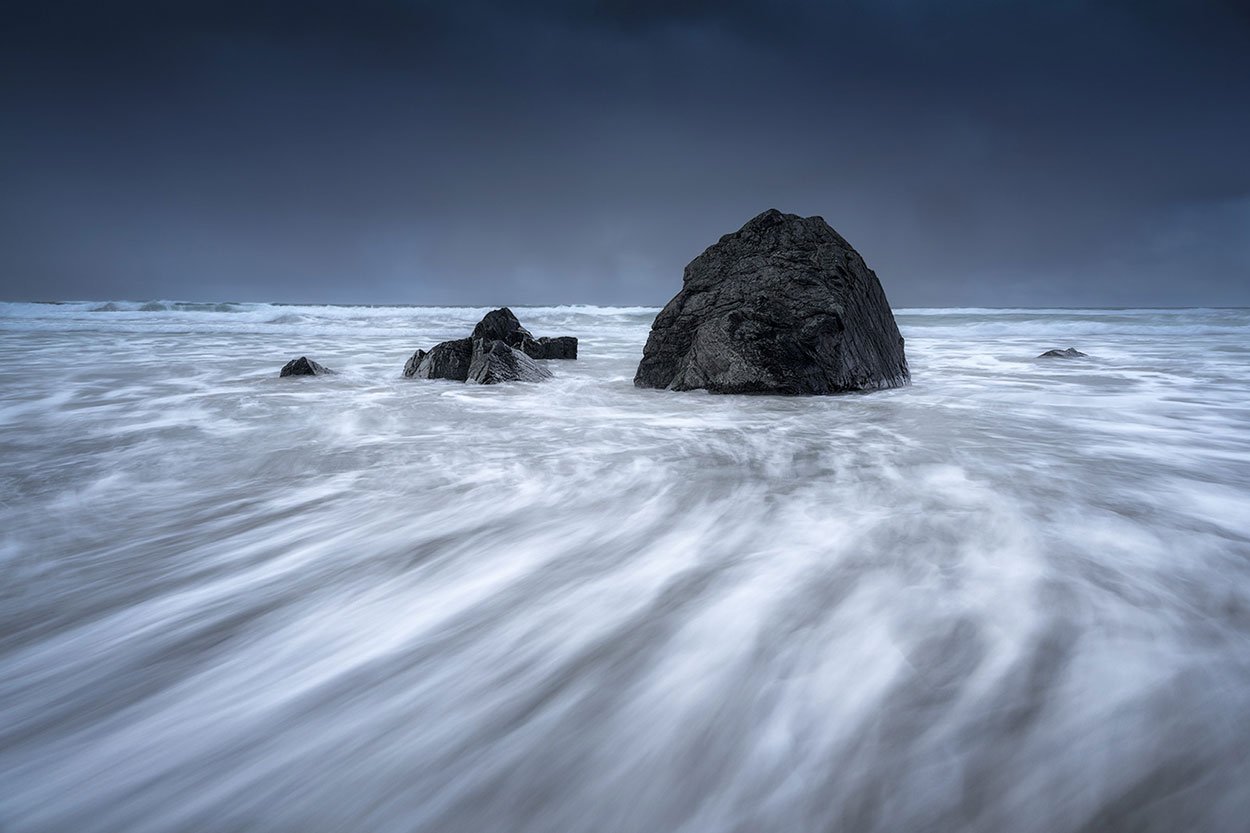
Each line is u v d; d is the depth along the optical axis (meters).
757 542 3.04
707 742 1.65
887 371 9.16
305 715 1.84
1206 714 1.64
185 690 1.98
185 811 1.50
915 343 19.33
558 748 1.66
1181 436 5.57
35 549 3.19
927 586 2.46
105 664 2.14
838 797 1.45
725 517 3.43
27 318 31.03
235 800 1.53
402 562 2.95
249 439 5.73
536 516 3.55
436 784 1.56
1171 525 3.14
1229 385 9.38
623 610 2.40
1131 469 4.37
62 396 8.64
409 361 11.13
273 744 1.72
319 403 7.77
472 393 8.67
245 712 1.87
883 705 1.74
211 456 5.07
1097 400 7.81
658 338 9.19
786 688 1.85
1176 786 1.43
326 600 2.57
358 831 1.44
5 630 2.38
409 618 2.40
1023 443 5.27
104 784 1.59
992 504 3.53
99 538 3.33
